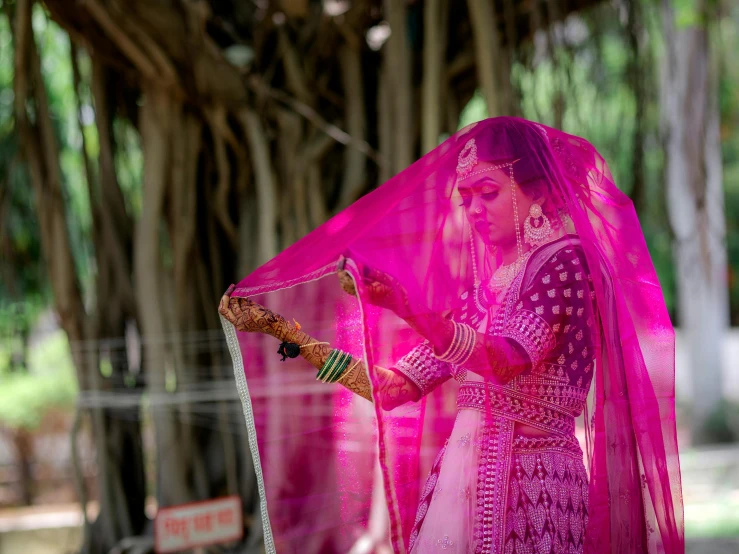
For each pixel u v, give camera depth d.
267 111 3.51
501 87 3.13
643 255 1.58
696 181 4.60
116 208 3.51
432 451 1.68
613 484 1.41
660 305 1.56
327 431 2.00
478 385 1.44
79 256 4.76
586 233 1.41
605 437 1.42
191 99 3.31
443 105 3.44
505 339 1.33
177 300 3.39
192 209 3.43
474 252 1.49
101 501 3.38
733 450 7.45
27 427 6.80
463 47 3.55
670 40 3.94
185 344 3.39
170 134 3.35
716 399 8.45
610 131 3.94
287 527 1.86
